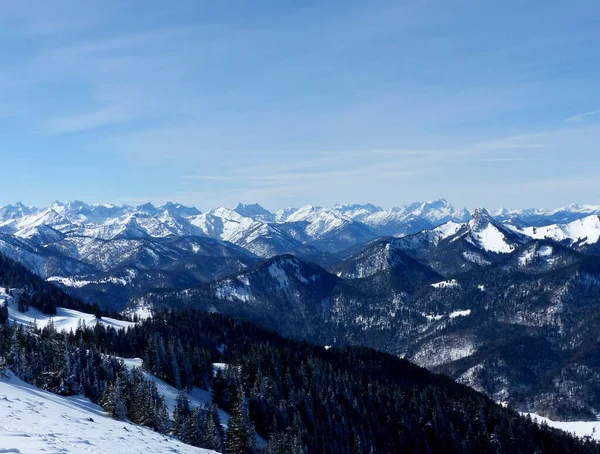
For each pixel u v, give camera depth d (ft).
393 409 558.15
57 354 391.24
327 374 589.73
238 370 516.73
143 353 551.59
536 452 562.25
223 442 375.66
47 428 150.92
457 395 654.12
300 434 429.38
